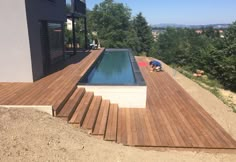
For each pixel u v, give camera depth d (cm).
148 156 575
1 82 948
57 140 539
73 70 1189
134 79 1086
